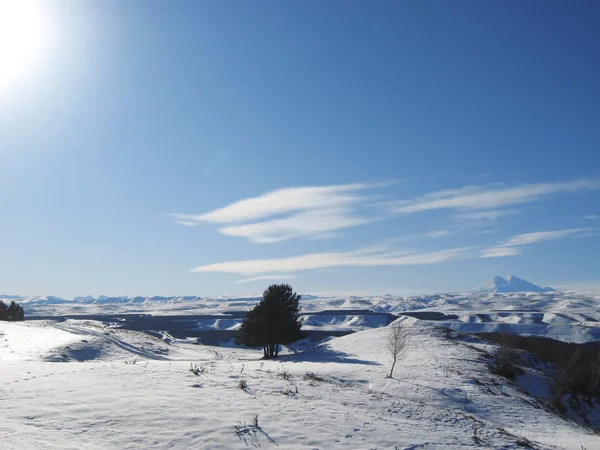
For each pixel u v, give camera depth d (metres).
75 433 12.23
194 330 160.62
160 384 18.56
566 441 21.16
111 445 11.66
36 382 17.45
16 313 99.12
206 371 22.66
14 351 35.62
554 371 46.69
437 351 45.34
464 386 31.05
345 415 16.80
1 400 14.59
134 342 55.59
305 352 53.09
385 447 13.85
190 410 15.09
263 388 19.62
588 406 39.06
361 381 29.64
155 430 13.06
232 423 14.15
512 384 35.72
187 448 11.98
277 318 52.59
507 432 19.25
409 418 18.53
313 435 13.95
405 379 31.56
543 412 28.78
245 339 54.22
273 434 13.63
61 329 55.41
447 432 17.03
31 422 12.72
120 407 14.81
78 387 17.06
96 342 44.75
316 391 20.62
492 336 70.56
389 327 62.19
